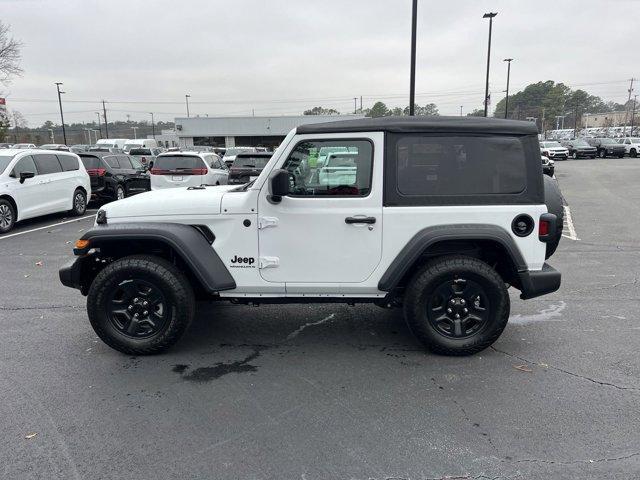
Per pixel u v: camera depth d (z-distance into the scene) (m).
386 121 3.90
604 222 11.37
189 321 4.17
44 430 3.11
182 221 4.07
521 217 3.97
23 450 2.90
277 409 3.36
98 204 15.27
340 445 2.95
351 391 3.61
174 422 3.20
